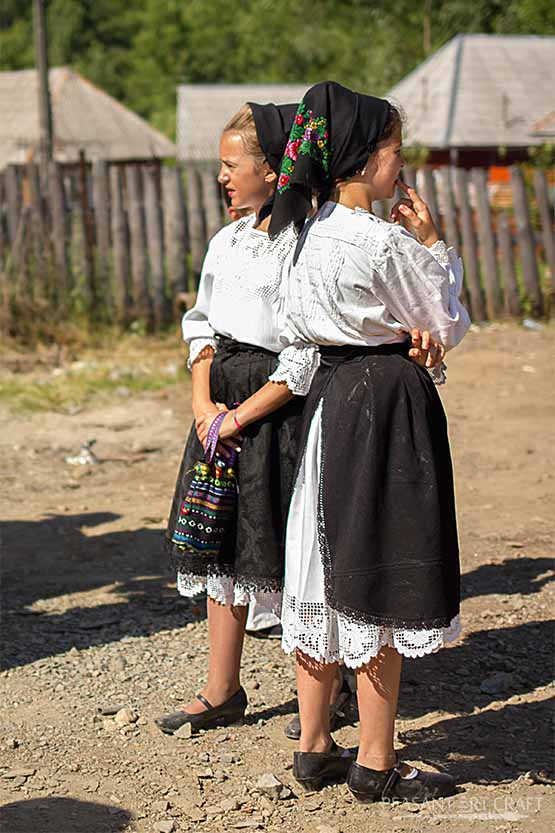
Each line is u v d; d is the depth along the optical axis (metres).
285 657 4.37
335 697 3.81
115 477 6.89
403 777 3.31
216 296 3.52
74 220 11.16
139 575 5.30
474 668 4.24
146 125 35.56
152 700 4.03
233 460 3.44
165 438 7.71
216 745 3.70
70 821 3.22
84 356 10.34
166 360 10.16
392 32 44.19
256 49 55.31
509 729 3.77
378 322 3.03
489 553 5.41
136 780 3.47
